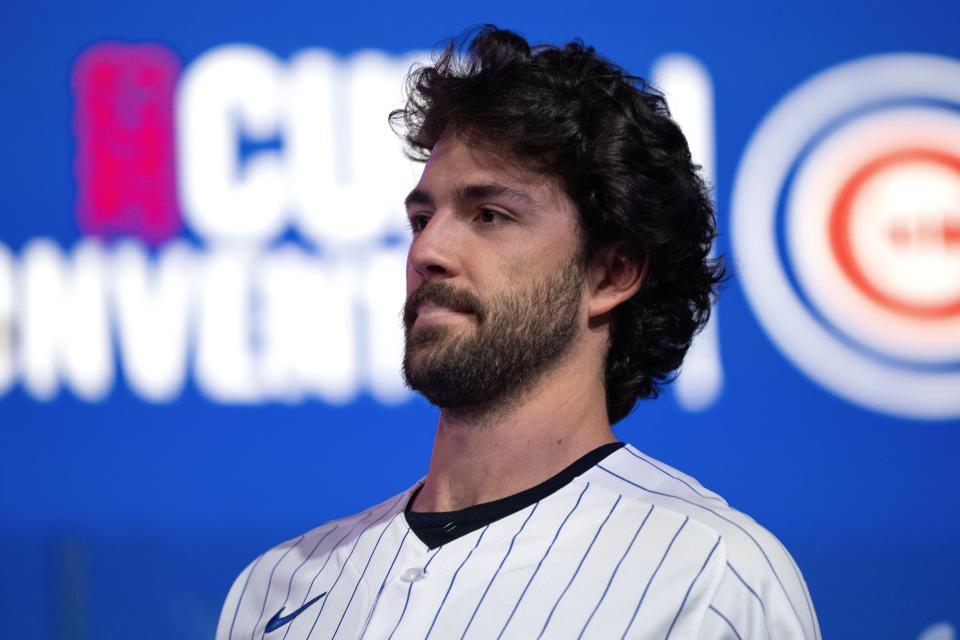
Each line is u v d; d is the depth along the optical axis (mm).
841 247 8719
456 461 3521
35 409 8641
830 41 8859
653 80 8781
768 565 3098
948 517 8484
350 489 8602
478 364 3330
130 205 8789
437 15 8875
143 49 8875
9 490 8555
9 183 8773
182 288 8734
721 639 2947
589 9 8828
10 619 8398
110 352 8695
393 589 3312
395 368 8695
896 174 8781
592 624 3004
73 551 8492
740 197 8719
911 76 8852
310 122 8820
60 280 8734
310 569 3740
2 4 8836
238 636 3795
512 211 3428
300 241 8758
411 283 3543
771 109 8797
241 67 8852
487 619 3100
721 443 8500
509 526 3316
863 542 8453
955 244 8727
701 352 8547
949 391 8617
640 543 3158
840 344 8625
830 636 8375
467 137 3533
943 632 8359
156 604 8484
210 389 8672
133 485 8594
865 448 8547
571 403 3475
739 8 8844
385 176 8781
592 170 3547
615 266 3656
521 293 3379
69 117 8844
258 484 8594
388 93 8836
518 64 3645
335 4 8883
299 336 8703
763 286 8641
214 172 8805
